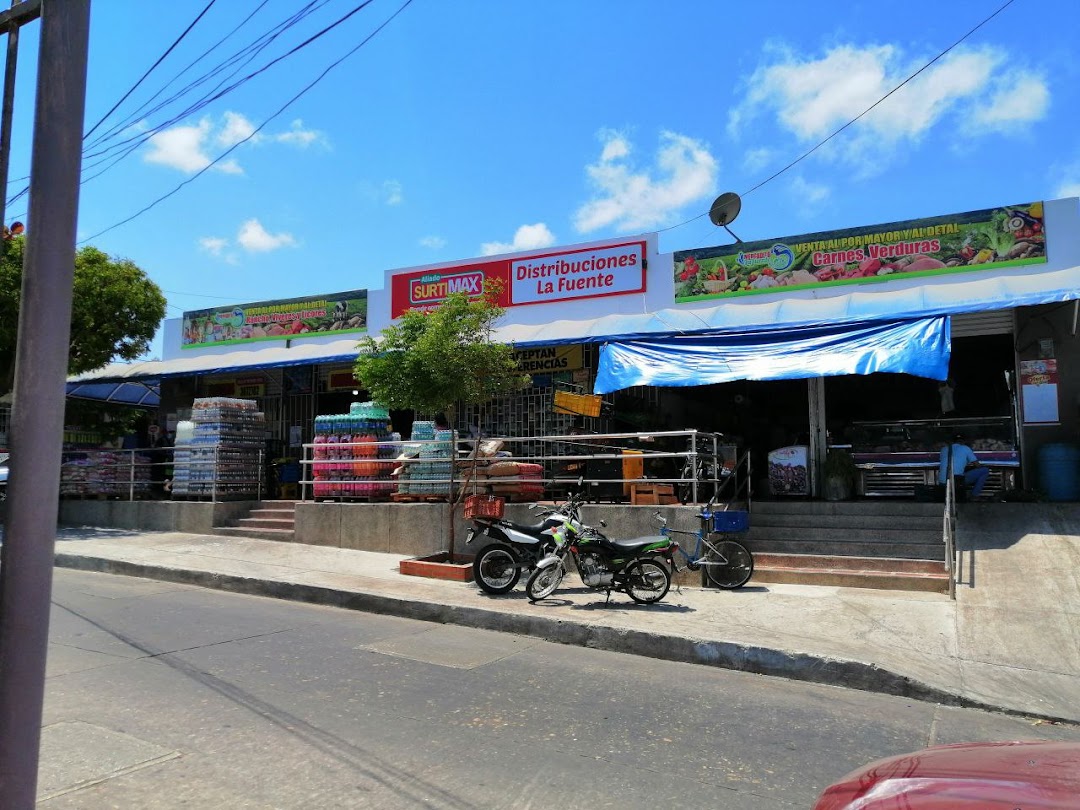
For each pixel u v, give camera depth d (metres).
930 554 9.64
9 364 14.10
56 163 2.60
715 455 10.77
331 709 5.23
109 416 20.23
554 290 14.98
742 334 11.72
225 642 7.04
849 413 15.98
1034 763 2.46
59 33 2.66
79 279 14.52
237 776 4.12
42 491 2.50
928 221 12.45
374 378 10.59
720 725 5.18
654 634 7.18
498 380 10.98
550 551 8.77
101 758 4.29
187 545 12.50
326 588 9.21
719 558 9.30
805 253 13.19
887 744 4.91
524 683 6.04
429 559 10.63
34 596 2.48
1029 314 11.82
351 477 12.74
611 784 4.15
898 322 10.91
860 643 6.96
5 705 2.42
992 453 11.99
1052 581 8.27
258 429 14.96
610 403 13.73
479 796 3.97
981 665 6.45
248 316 18.14
